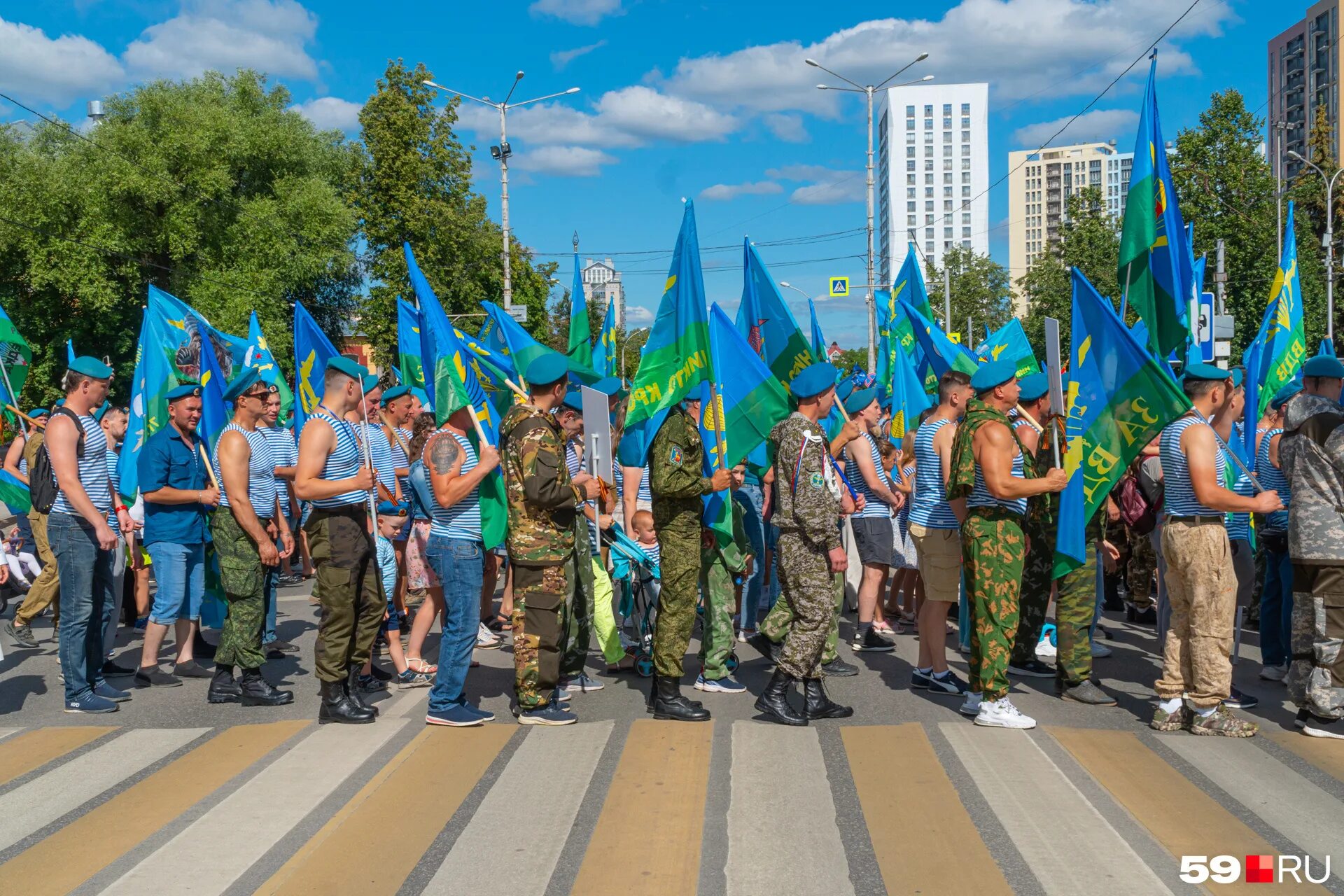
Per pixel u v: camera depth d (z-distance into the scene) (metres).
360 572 6.00
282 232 33.66
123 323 34.53
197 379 7.57
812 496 5.68
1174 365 8.55
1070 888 3.73
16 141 34.09
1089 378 5.94
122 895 3.78
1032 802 4.54
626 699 6.47
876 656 7.71
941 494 6.38
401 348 8.46
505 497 5.85
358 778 4.96
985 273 66.06
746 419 6.67
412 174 36.47
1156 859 3.96
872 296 31.95
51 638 8.87
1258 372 8.29
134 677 7.34
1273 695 6.32
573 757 5.23
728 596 6.58
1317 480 5.38
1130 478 7.40
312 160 36.16
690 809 4.51
